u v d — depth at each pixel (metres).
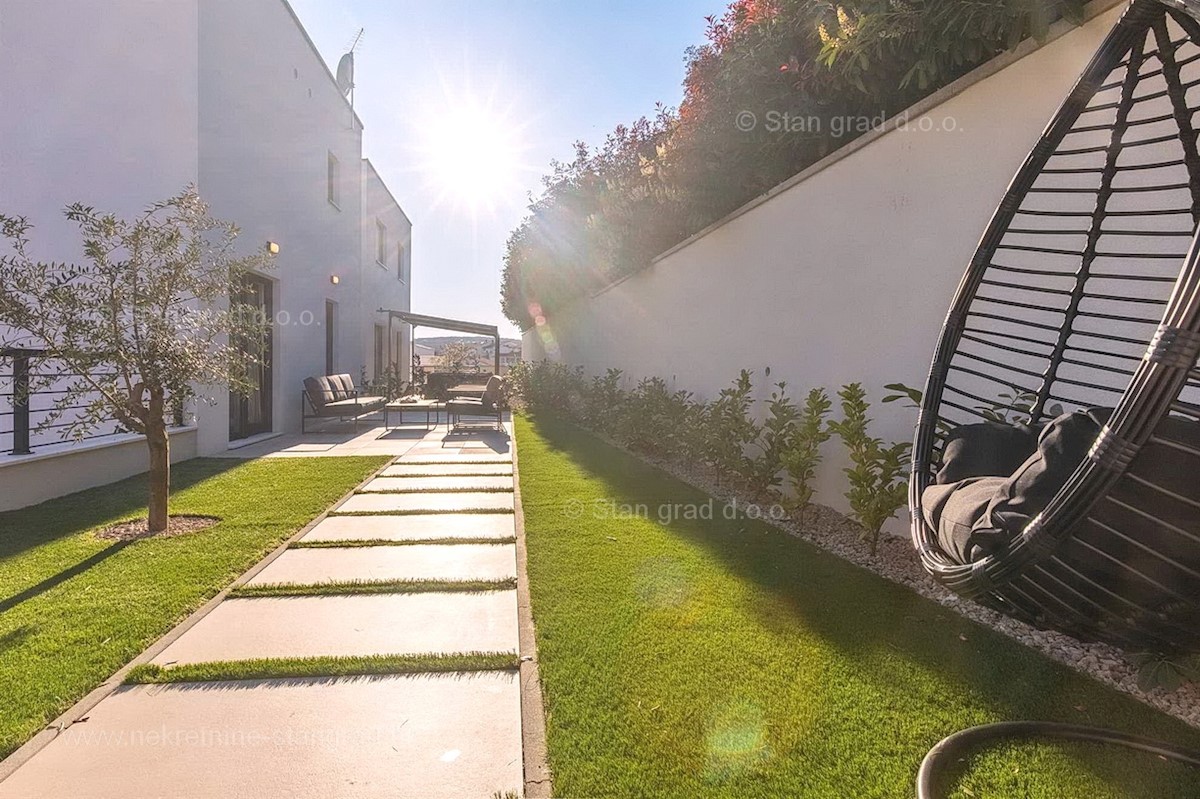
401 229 19.58
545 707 2.09
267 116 8.57
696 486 5.82
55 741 1.91
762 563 3.50
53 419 3.80
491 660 2.40
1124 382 2.59
